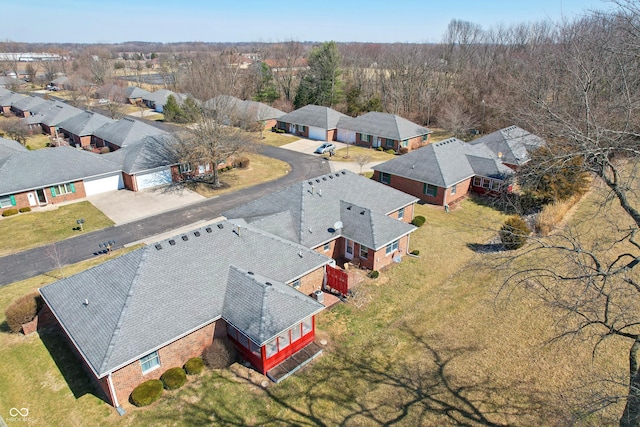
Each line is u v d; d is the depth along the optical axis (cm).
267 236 2609
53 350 2181
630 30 1608
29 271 2970
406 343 2245
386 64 9794
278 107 8812
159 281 2114
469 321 2406
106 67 12950
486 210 4000
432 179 4112
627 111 1680
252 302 2095
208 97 6153
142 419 1786
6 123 6656
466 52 9631
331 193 3266
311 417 1803
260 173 5191
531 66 5297
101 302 2061
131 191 4550
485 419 1789
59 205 4156
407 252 3181
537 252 3058
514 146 4669
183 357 2053
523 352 2158
